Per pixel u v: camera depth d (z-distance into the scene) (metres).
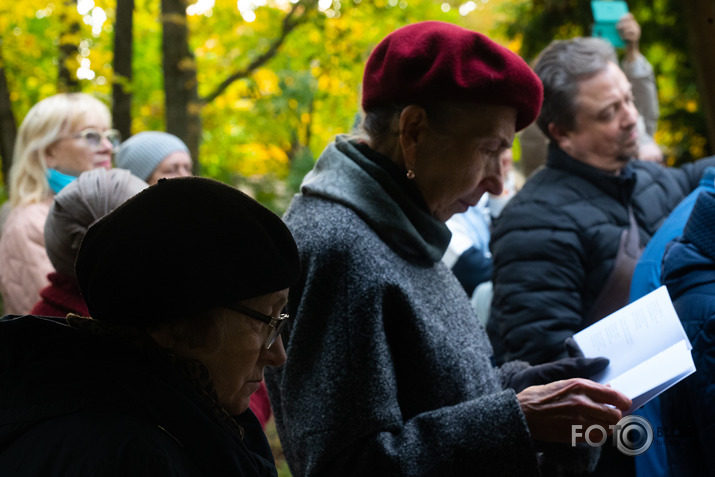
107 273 1.22
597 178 2.62
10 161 8.98
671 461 1.93
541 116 2.72
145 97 11.77
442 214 1.96
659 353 1.80
